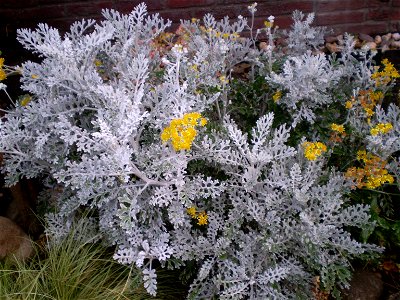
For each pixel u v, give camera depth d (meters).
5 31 3.52
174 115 2.07
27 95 2.47
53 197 2.55
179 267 2.22
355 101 2.31
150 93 2.23
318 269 2.00
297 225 2.05
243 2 3.50
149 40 2.51
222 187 2.08
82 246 2.21
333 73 2.32
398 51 3.31
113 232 2.15
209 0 3.48
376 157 2.11
